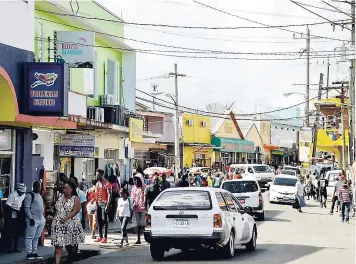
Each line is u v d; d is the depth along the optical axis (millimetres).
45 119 18625
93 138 26703
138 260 17359
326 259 17328
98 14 32938
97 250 19844
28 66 18266
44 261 17078
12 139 18594
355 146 39719
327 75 69750
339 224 29578
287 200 41188
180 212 16875
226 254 17391
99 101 32719
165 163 61469
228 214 17500
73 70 27578
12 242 18047
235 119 78875
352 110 41250
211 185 42812
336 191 35406
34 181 18516
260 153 87625
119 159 36719
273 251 19312
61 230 15125
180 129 64562
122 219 21047
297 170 64250
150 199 23672
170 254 18875
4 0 17703
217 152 73438
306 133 61125
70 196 15258
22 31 18703
